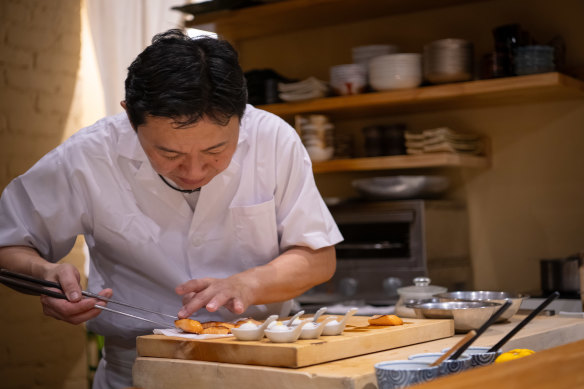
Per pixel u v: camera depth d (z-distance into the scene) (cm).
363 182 320
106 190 177
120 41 371
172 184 176
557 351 108
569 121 316
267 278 163
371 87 325
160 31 370
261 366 127
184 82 133
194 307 150
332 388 116
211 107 136
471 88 298
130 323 182
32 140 354
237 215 177
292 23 359
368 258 324
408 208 308
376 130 328
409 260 308
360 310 262
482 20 331
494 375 86
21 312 345
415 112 346
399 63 310
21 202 179
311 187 181
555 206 319
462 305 180
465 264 335
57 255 185
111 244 181
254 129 181
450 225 325
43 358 353
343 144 346
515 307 179
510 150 329
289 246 179
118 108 371
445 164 303
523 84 286
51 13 364
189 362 135
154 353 142
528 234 325
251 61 390
